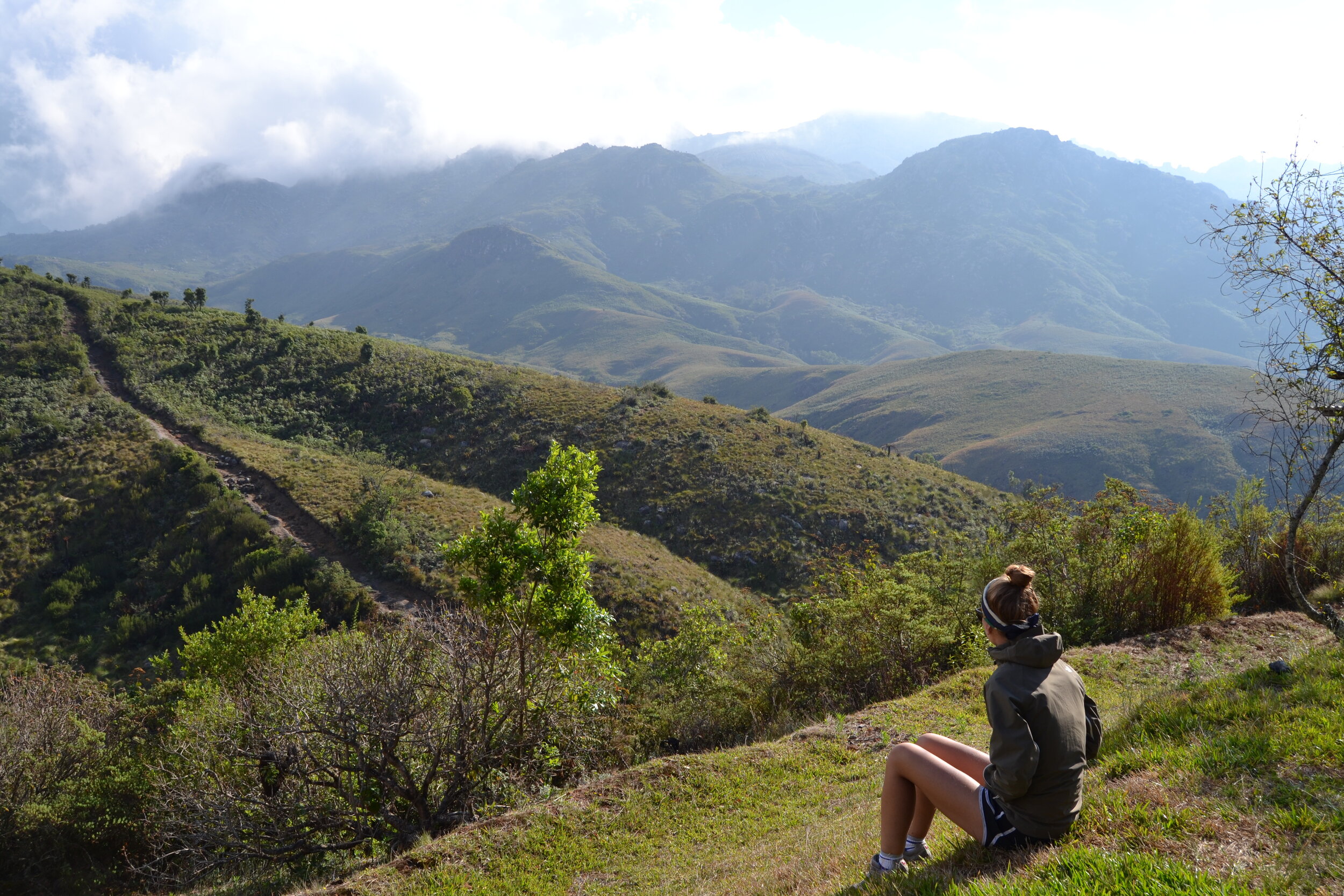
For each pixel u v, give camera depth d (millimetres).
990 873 3174
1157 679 8867
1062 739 2941
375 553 38156
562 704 11430
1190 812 3406
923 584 13500
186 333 68500
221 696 15555
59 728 17938
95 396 54125
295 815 9852
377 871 6375
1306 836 3062
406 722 9727
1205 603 11211
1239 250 6992
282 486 44844
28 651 33438
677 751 11828
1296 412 6785
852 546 50969
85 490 43094
